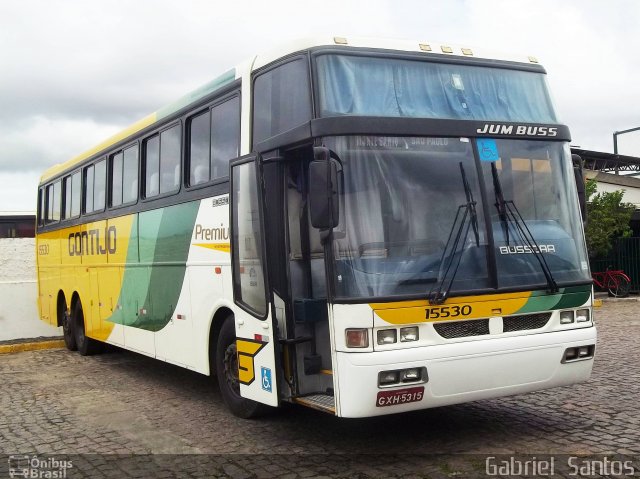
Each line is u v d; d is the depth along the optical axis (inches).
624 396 324.5
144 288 404.2
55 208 601.0
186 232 350.3
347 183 235.3
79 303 543.8
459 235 242.5
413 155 244.7
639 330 563.2
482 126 255.8
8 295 640.4
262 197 265.9
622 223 823.1
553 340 251.9
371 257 232.4
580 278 261.6
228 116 315.6
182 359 357.7
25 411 353.4
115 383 426.0
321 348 261.4
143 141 411.8
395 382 227.6
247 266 282.0
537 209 260.4
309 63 252.1
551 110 281.7
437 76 264.2
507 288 245.3
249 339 281.1
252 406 307.1
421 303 232.5
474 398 240.4
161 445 280.2
